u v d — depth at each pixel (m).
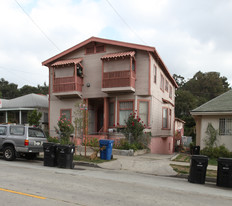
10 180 7.52
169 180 9.09
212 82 51.25
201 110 15.05
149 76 17.42
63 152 10.77
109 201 5.72
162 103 21.27
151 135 17.75
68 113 19.92
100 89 18.86
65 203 5.40
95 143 16.11
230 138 14.37
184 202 6.00
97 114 21.14
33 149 11.98
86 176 8.86
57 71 19.89
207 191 7.46
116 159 13.14
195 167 8.81
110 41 18.27
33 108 23.48
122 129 17.08
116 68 17.78
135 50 17.95
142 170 10.80
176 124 30.41
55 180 7.86
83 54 19.75
